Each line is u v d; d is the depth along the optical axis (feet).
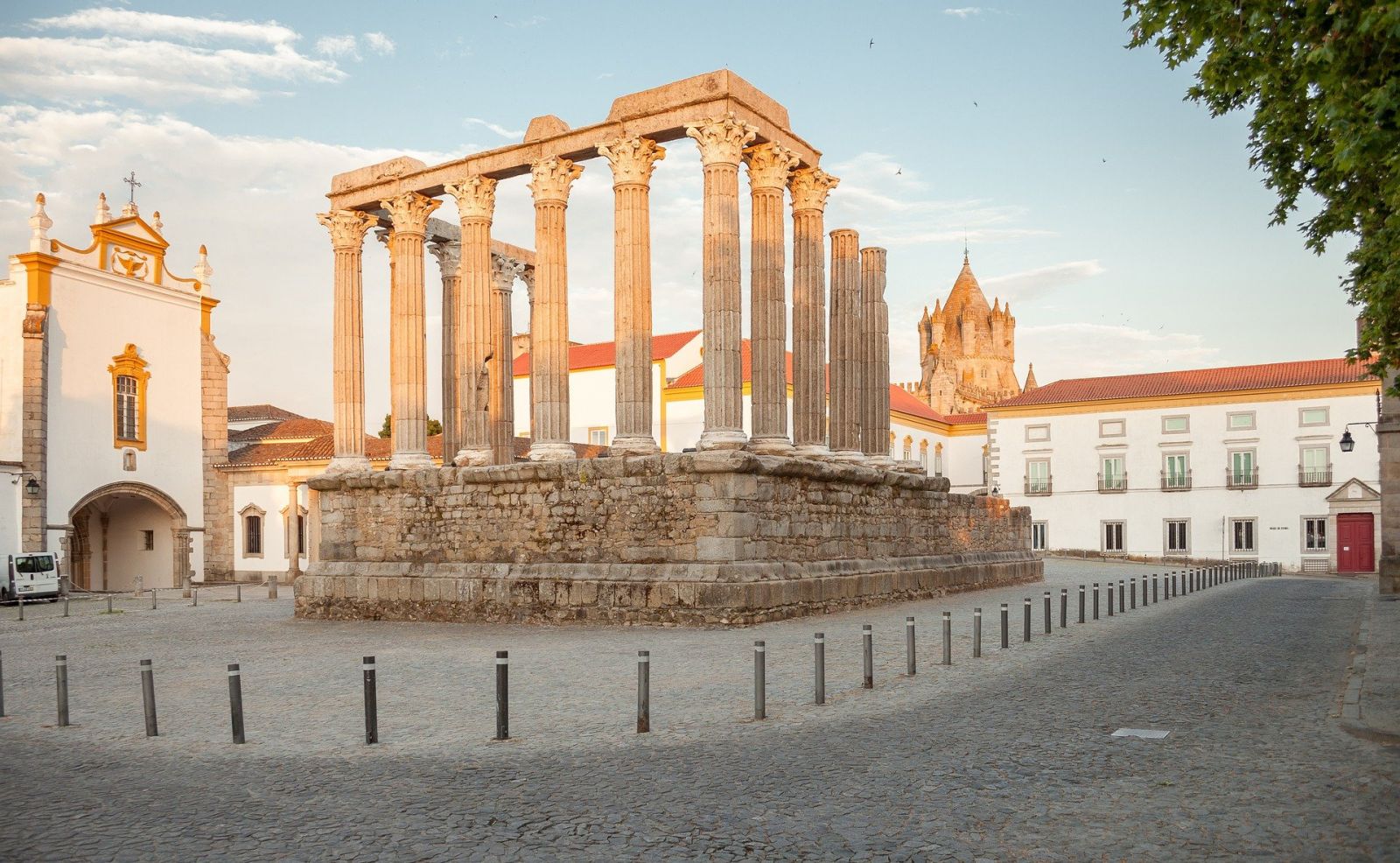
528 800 33.04
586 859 27.27
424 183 109.81
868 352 120.26
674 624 83.76
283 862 27.66
